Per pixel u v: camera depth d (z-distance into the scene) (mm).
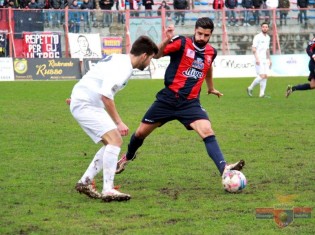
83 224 12539
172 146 21984
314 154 20438
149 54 14203
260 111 32125
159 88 46000
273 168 18188
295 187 15750
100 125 14531
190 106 16281
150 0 64875
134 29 60562
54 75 55500
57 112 31500
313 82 35625
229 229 12172
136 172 17797
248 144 22406
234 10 64500
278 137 23891
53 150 21250
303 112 31797
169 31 16016
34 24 57781
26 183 16328
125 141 23391
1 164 18828
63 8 61531
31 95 40438
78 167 18484
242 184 15094
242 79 55562
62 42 58625
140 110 32344
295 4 72875
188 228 12234
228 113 31234
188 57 16188
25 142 22766
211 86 17578
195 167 18469
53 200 14531
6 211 13531
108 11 60562
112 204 14164
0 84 49594
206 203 14203
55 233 11945
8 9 56656
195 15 62938
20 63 54625
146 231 12039
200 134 16016
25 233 11961
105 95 13898
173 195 15039
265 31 39219
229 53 63250
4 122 27891
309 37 66250
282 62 60969
